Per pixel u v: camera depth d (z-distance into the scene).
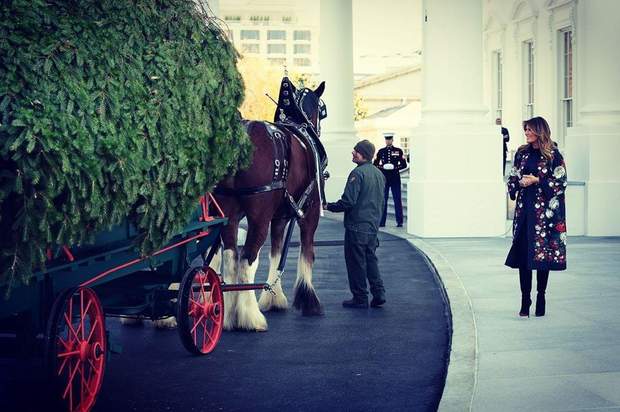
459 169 21.22
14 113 6.07
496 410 7.22
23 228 6.01
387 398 7.93
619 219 20.59
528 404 7.37
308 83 83.06
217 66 8.54
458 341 9.68
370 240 12.37
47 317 7.06
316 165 11.80
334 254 18.88
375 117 89.31
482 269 15.31
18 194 6.04
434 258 16.86
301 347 9.99
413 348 9.91
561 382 8.03
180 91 7.89
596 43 20.84
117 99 6.93
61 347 7.22
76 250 7.13
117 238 7.79
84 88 6.68
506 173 26.92
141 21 7.76
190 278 9.23
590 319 10.80
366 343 10.17
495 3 33.03
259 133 10.49
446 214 21.16
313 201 11.93
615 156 20.61
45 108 6.24
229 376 8.73
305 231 11.99
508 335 10.00
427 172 21.27
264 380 8.58
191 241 9.81
